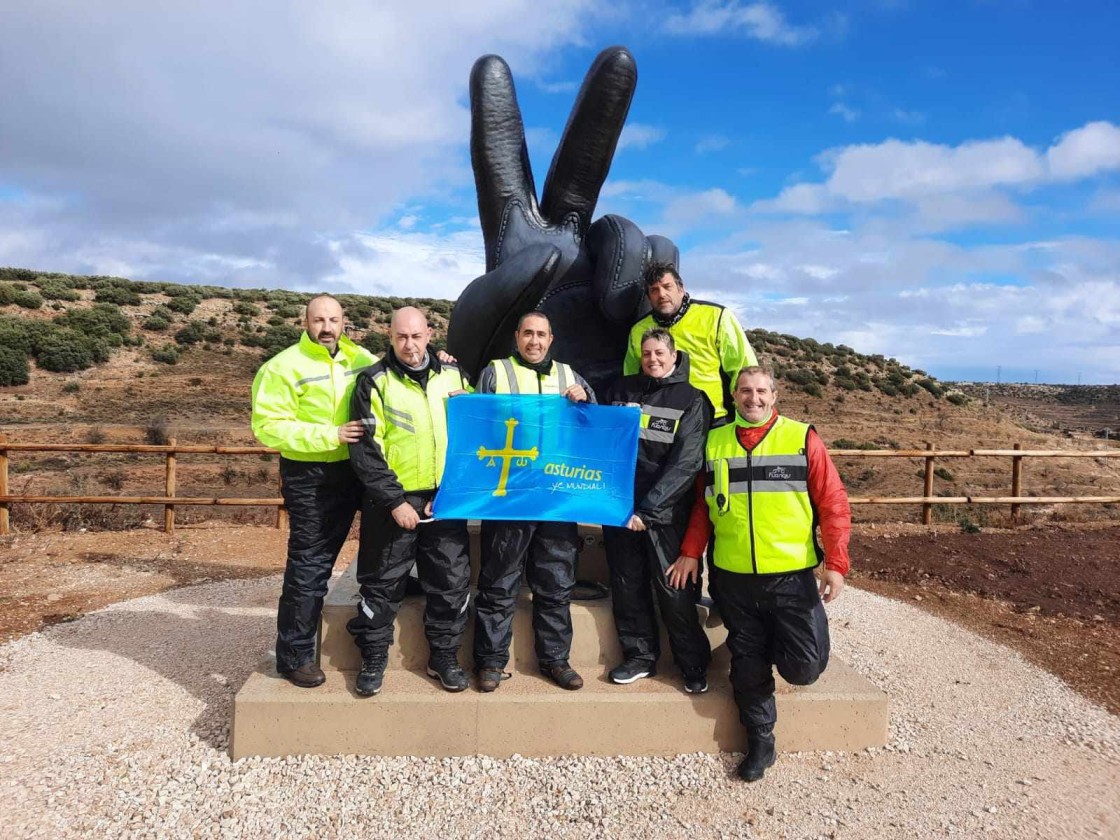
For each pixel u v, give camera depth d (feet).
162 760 10.06
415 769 9.94
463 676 10.48
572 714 10.33
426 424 10.21
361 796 9.37
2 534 24.57
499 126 15.23
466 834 8.74
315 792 9.42
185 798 9.25
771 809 9.32
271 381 10.41
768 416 9.75
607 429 10.57
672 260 14.51
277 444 10.12
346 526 11.03
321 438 9.96
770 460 9.61
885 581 21.63
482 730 10.27
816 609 9.77
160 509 34.47
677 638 10.58
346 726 10.18
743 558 9.65
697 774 10.02
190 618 16.12
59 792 9.30
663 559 10.45
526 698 10.30
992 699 12.89
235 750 10.10
